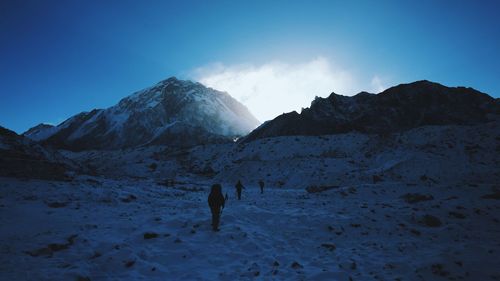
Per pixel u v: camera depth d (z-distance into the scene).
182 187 38.75
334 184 40.56
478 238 12.01
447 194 21.09
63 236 9.38
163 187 35.66
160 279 7.07
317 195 25.31
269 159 66.19
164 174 71.00
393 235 12.26
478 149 46.72
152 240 9.59
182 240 9.66
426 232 12.73
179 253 8.67
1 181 20.78
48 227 11.30
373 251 10.06
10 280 6.27
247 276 7.38
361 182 39.25
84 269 7.14
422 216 14.30
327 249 10.12
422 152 48.09
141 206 18.12
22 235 9.95
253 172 54.88
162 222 11.49
